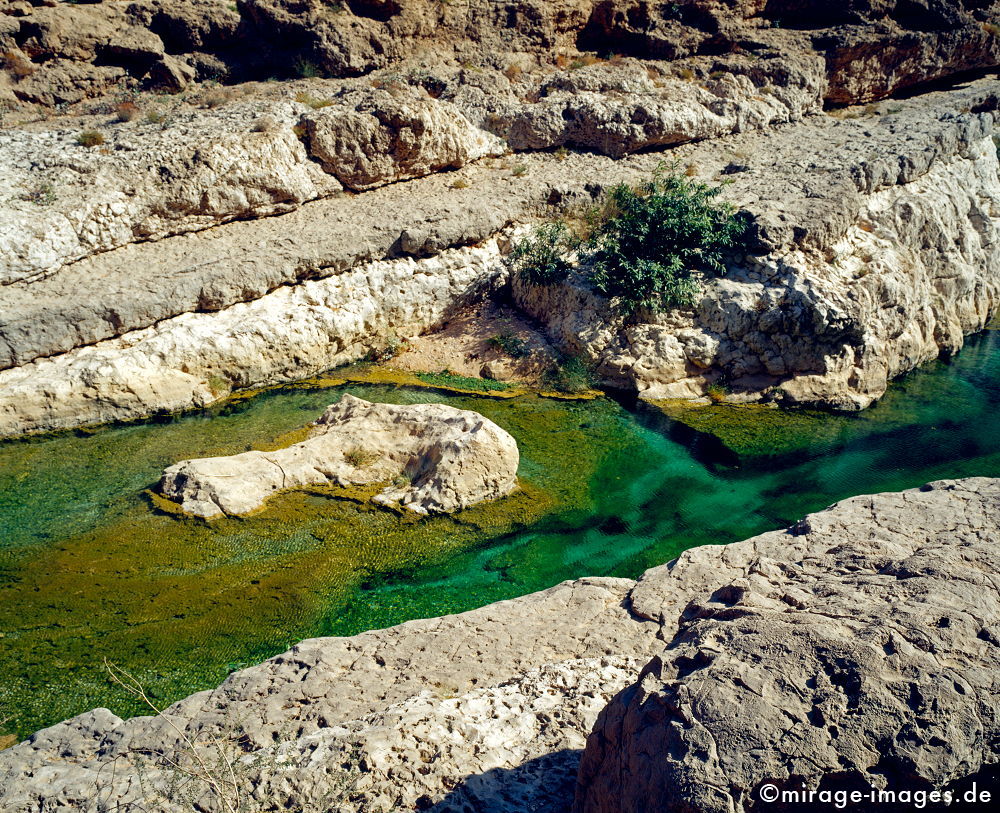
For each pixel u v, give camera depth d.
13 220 16.42
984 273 20.64
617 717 5.00
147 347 16.00
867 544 6.75
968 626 4.94
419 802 5.89
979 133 22.41
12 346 15.09
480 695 7.31
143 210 18.00
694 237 17.23
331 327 17.56
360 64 23.66
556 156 22.53
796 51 25.55
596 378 17.17
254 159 18.95
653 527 12.91
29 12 22.39
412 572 11.74
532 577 11.70
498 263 19.66
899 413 16.64
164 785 6.33
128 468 14.05
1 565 11.62
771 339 16.73
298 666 8.16
